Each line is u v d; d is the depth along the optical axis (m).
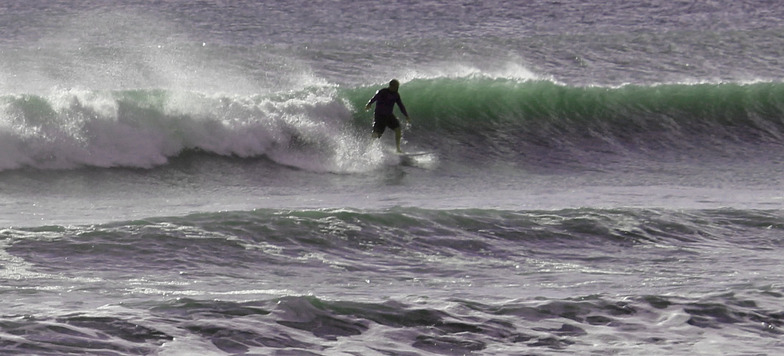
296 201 52.12
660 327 27.72
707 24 120.31
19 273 31.77
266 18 120.94
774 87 77.81
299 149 65.38
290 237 38.25
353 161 64.31
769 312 29.34
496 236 40.03
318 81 80.50
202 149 63.53
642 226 42.25
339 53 93.25
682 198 52.94
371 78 82.50
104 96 62.53
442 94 74.81
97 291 29.72
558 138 71.69
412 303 28.86
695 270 35.69
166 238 37.03
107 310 26.41
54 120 60.31
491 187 57.84
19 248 34.84
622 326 27.70
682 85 77.44
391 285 32.59
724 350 25.88
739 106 76.50
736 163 66.94
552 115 74.19
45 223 42.16
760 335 27.27
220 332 25.28
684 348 26.00
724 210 45.69
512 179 60.75
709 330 27.56
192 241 36.91
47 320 25.03
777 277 34.47
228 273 33.50
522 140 70.94
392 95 65.56
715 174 63.19
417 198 53.31
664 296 30.58
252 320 26.39
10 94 60.66
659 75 87.62
